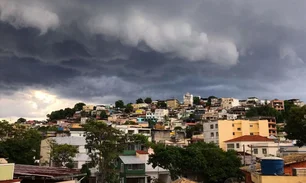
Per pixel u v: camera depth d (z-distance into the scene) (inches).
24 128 2263.8
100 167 1819.6
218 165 2025.1
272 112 5433.1
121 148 1870.1
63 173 921.5
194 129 4778.5
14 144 1989.4
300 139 2121.1
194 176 2044.8
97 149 1827.0
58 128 4559.5
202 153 2066.9
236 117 5659.5
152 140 3814.0
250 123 3794.3
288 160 844.6
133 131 3818.9
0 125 2044.8
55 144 2252.7
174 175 1988.2
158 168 2388.0
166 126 5526.6
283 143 2933.1
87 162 2080.5
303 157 837.8
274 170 679.7
